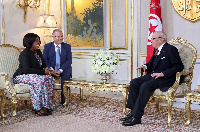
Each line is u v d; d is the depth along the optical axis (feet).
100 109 14.90
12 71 14.83
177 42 14.14
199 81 16.56
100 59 14.67
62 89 16.06
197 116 13.34
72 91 21.47
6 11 20.56
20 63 14.10
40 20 21.91
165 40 13.23
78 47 22.72
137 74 19.54
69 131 11.07
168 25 17.79
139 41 19.31
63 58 16.28
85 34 22.33
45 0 23.15
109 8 21.11
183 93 12.39
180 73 12.26
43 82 13.57
